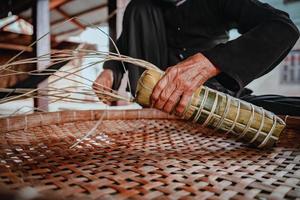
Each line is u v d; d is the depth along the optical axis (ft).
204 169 2.31
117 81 5.49
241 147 3.19
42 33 8.65
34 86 6.00
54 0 15.21
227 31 5.17
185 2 5.19
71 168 2.20
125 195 1.72
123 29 5.88
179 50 5.36
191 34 5.18
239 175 2.20
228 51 3.10
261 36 3.24
